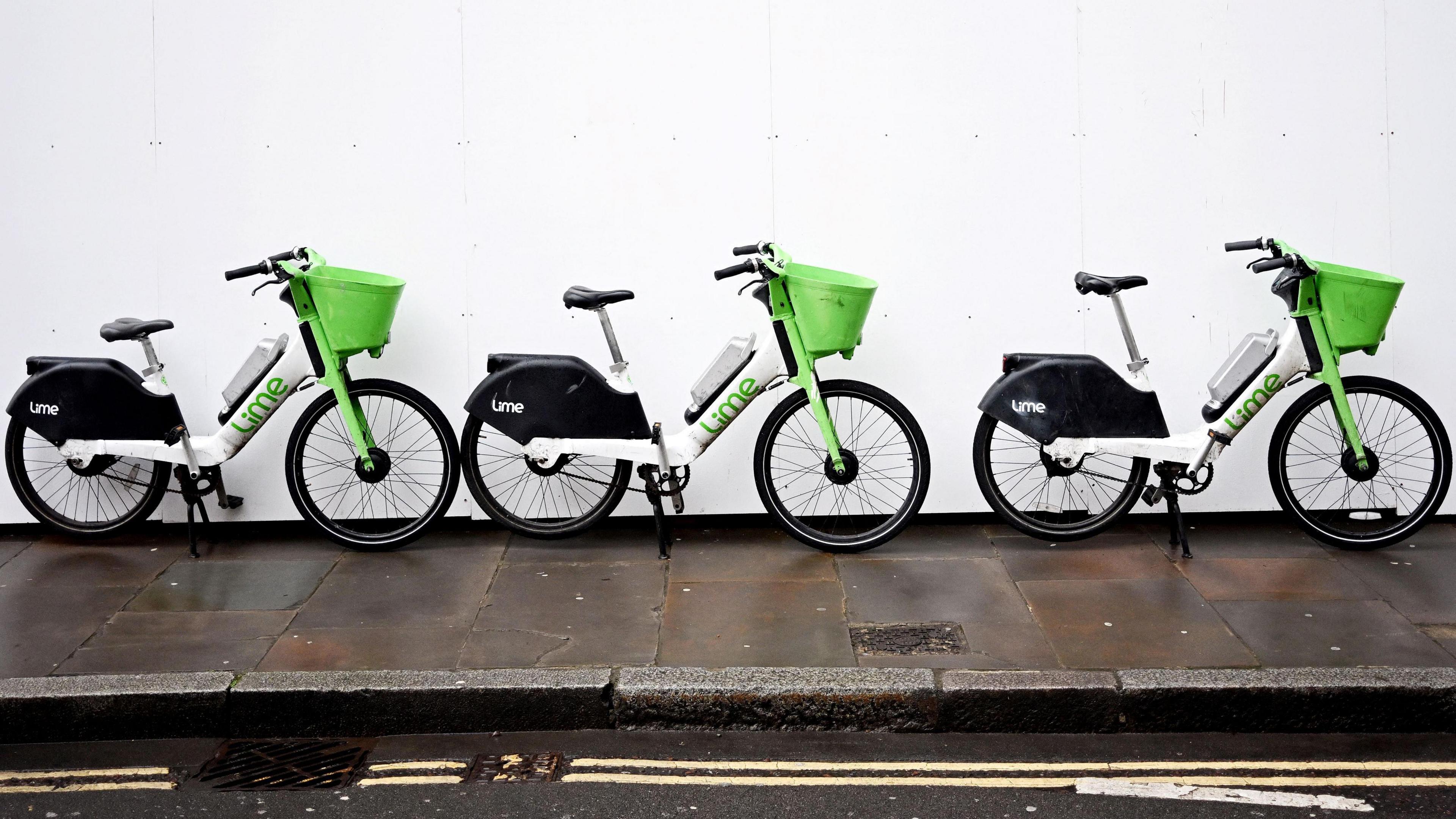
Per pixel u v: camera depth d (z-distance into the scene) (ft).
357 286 17.94
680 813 11.80
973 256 19.42
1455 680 13.47
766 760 12.96
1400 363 19.48
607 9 19.13
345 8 19.20
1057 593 16.67
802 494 19.93
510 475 20.02
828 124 19.25
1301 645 14.64
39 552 19.07
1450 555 18.13
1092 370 18.12
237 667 14.39
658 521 18.60
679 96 19.25
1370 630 15.12
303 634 15.47
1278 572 17.40
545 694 13.70
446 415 19.85
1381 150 19.12
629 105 19.26
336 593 17.06
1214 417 18.15
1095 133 19.21
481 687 13.71
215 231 19.54
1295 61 19.04
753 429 19.92
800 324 18.07
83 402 18.67
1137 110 19.19
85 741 13.70
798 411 19.70
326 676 13.96
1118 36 19.08
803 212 19.38
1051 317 19.51
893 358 19.63
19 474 19.39
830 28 19.11
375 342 18.38
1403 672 13.69
